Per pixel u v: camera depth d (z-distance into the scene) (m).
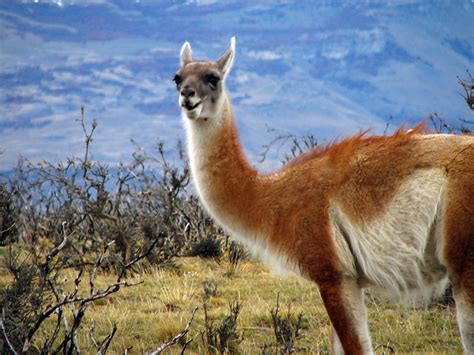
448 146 23.81
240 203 26.58
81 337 30.64
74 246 45.66
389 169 24.25
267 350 28.66
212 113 27.30
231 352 29.36
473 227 22.62
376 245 24.09
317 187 25.11
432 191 23.38
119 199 50.75
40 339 28.50
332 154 25.56
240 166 26.98
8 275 38.66
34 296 28.66
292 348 29.23
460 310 22.94
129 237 45.78
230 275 43.88
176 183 49.41
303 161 26.31
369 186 24.42
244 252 47.12
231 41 28.83
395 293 24.56
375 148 24.95
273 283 41.47
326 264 24.61
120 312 35.34
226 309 35.69
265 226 25.91
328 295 24.58
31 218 54.62
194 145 27.70
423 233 23.45
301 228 24.97
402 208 23.77
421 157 23.97
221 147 27.22
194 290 39.94
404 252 23.77
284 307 35.78
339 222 24.67
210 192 27.28
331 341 25.67
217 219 27.38
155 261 45.22
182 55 30.28
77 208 53.97
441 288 24.58
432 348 29.83
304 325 33.25
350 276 24.73
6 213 50.34
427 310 34.38
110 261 43.16
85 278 41.81
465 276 22.81
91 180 48.59
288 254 25.38
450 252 23.00
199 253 48.66
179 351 29.55
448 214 22.98
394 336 31.61
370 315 34.75
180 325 32.06
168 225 49.44
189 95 26.92
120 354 28.91
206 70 27.67
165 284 40.69
